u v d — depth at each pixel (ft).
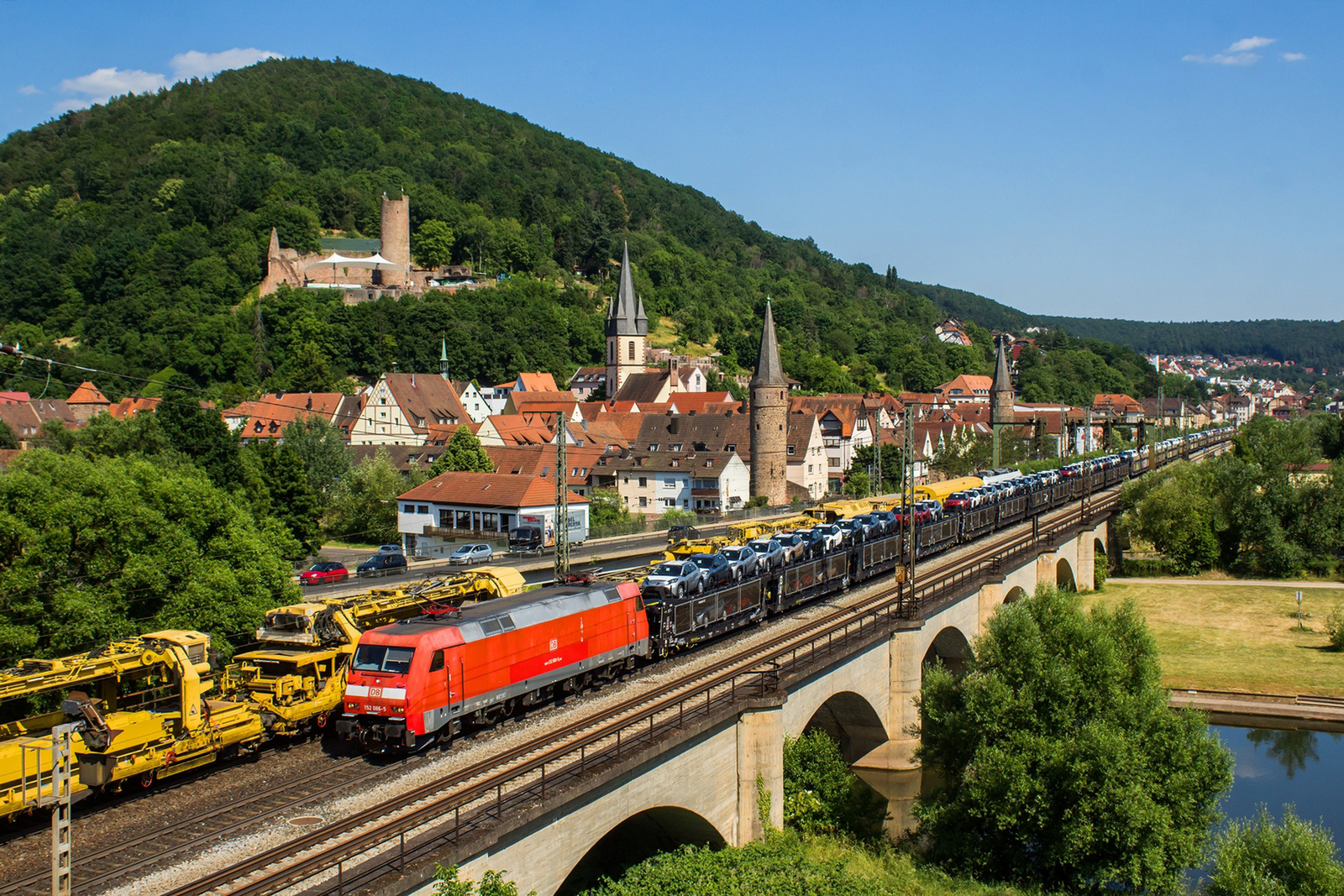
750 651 124.26
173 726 83.35
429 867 64.85
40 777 73.00
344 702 89.51
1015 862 115.55
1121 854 110.63
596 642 108.78
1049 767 112.78
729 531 167.43
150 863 68.90
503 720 99.30
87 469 128.57
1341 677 195.83
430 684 88.22
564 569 138.21
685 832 101.65
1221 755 116.88
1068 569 244.22
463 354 650.84
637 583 120.26
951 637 164.55
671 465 347.77
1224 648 216.13
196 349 601.62
